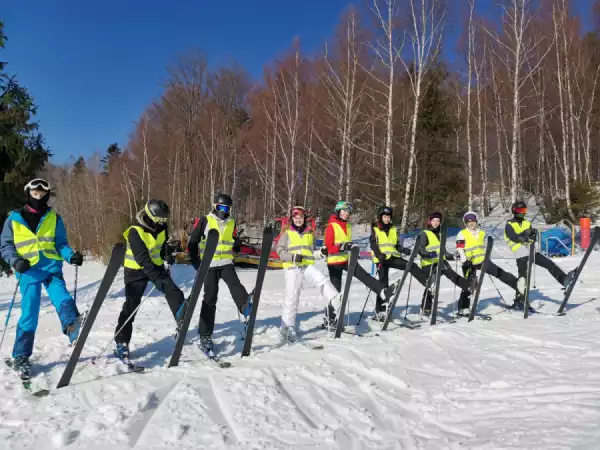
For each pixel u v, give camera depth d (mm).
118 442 2676
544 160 29656
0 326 5965
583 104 24047
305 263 5156
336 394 3434
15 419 2971
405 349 4465
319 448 2621
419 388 3512
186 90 32344
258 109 26453
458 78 24750
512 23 18156
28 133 13047
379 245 6023
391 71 15570
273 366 4031
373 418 3008
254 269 14289
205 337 4434
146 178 34125
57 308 3826
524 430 2611
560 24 22094
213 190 27062
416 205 20531
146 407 3145
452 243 17438
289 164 24094
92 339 5016
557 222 20828
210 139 30375
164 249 4352
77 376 3809
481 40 22844
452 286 8773
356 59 17562
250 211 32625
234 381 3648
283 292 8812
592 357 3951
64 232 4133
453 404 3158
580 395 3082
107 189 36156
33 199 3848
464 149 27422
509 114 25250
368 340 4828
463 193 21219
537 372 3684
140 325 5715
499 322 5566
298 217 5168
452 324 5621
